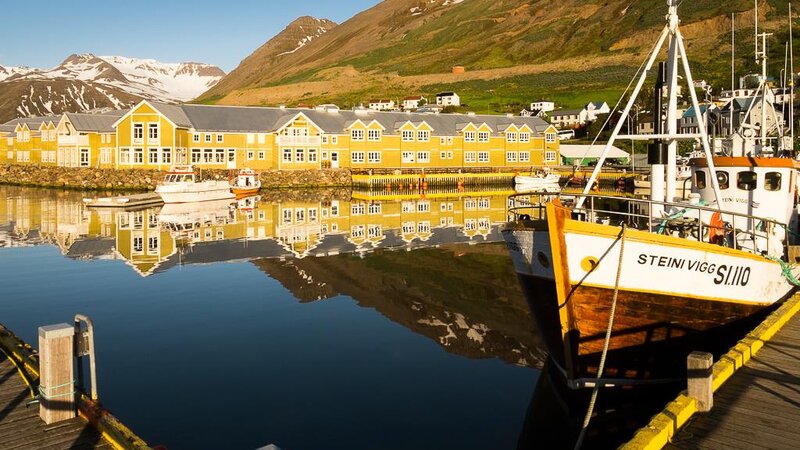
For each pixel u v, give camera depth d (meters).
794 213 17.31
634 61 183.75
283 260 28.08
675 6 12.68
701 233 12.21
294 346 15.77
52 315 18.81
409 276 24.47
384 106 170.38
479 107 155.00
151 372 13.84
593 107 134.62
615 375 11.62
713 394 8.85
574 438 10.70
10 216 44.00
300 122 80.81
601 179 78.06
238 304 20.22
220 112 81.00
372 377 13.55
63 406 8.78
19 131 96.25
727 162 15.88
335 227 39.56
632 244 10.98
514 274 24.86
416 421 11.29
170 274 25.17
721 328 12.27
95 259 28.42
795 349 10.73
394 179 75.56
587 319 11.27
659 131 13.24
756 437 7.56
